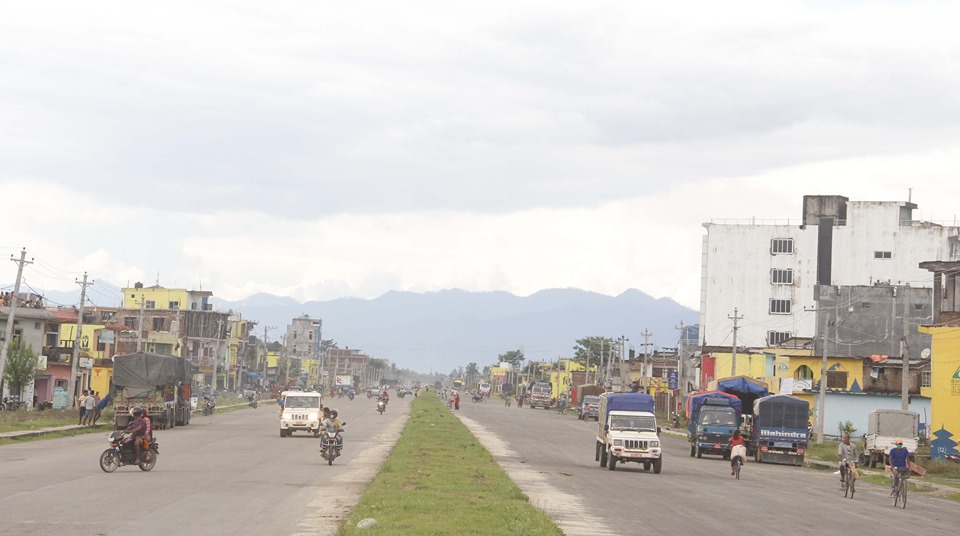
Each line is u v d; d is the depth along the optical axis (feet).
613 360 579.89
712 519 92.22
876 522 99.40
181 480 104.58
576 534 75.97
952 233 441.27
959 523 104.58
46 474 108.17
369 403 512.22
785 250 451.12
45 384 318.24
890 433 207.00
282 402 208.54
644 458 152.25
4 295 332.19
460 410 440.45
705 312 454.81
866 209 446.19
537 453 187.83
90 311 499.10
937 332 201.16
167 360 224.53
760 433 203.21
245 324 644.27
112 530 65.98
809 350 321.93
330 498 90.58
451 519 72.90
